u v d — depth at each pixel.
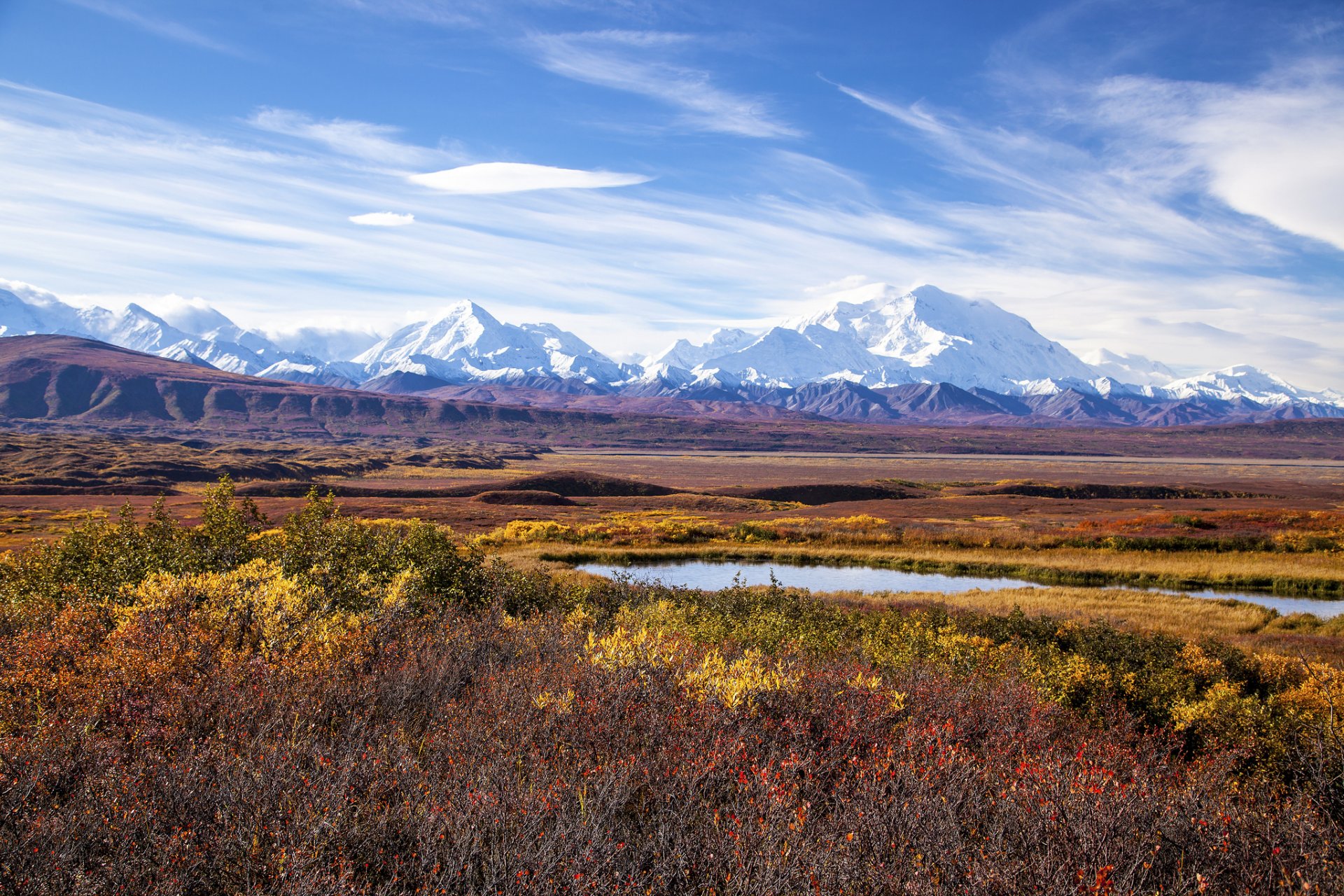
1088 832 5.64
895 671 12.64
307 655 9.92
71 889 4.98
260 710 7.93
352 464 171.25
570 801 6.21
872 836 5.64
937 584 42.00
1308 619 28.06
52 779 6.29
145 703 7.77
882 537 57.56
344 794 5.81
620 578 32.50
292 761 6.45
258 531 19.62
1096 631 20.03
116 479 121.81
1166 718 12.83
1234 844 5.95
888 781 6.66
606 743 7.61
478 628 13.41
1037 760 7.35
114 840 5.49
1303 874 5.53
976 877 5.14
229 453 175.88
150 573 14.37
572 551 52.09
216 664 9.24
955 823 5.93
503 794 6.09
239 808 5.61
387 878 5.37
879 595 34.91
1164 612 29.72
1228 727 11.46
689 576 44.69
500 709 8.29
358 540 17.94
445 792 6.25
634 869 5.44
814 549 54.19
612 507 89.56
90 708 7.73
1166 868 5.69
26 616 12.97
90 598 13.22
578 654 11.62
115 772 6.23
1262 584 40.59
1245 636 24.58
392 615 12.41
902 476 173.62
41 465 131.00
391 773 6.58
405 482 147.62
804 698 9.12
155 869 5.12
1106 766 7.35
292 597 11.99
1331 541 49.22
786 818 5.89
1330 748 8.21
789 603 23.77
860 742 8.05
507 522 71.06
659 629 14.16
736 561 50.69
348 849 5.50
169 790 5.95
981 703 10.24
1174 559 47.09
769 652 15.07
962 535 57.16
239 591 11.77
